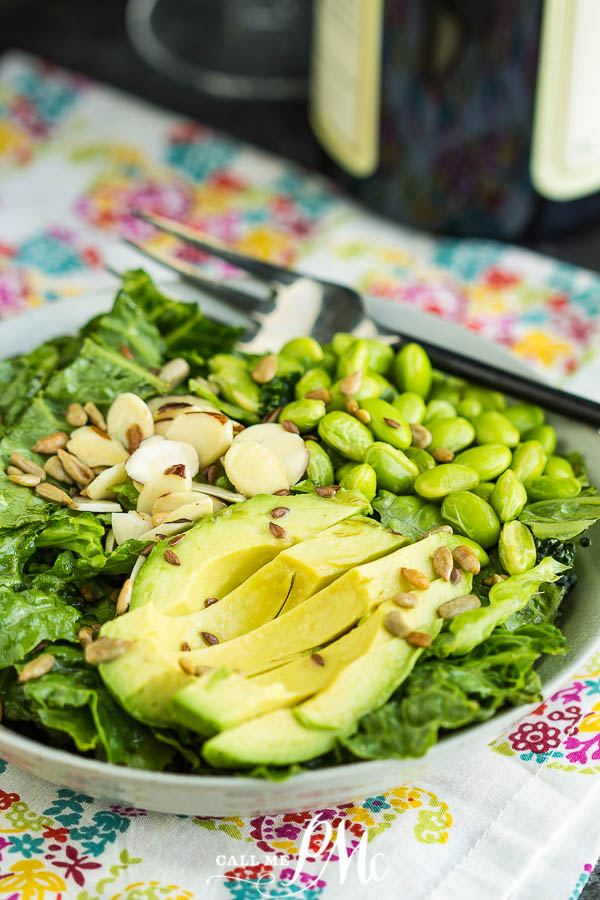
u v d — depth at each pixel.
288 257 0.59
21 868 0.38
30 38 0.71
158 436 0.43
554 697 0.42
